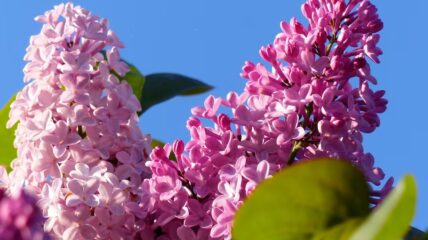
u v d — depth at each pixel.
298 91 0.62
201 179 0.62
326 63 0.63
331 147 0.62
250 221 0.43
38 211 0.35
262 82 0.63
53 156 0.65
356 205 0.44
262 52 0.64
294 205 0.44
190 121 0.64
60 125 0.65
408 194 0.36
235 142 0.61
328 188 0.44
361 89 0.64
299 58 0.63
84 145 0.65
